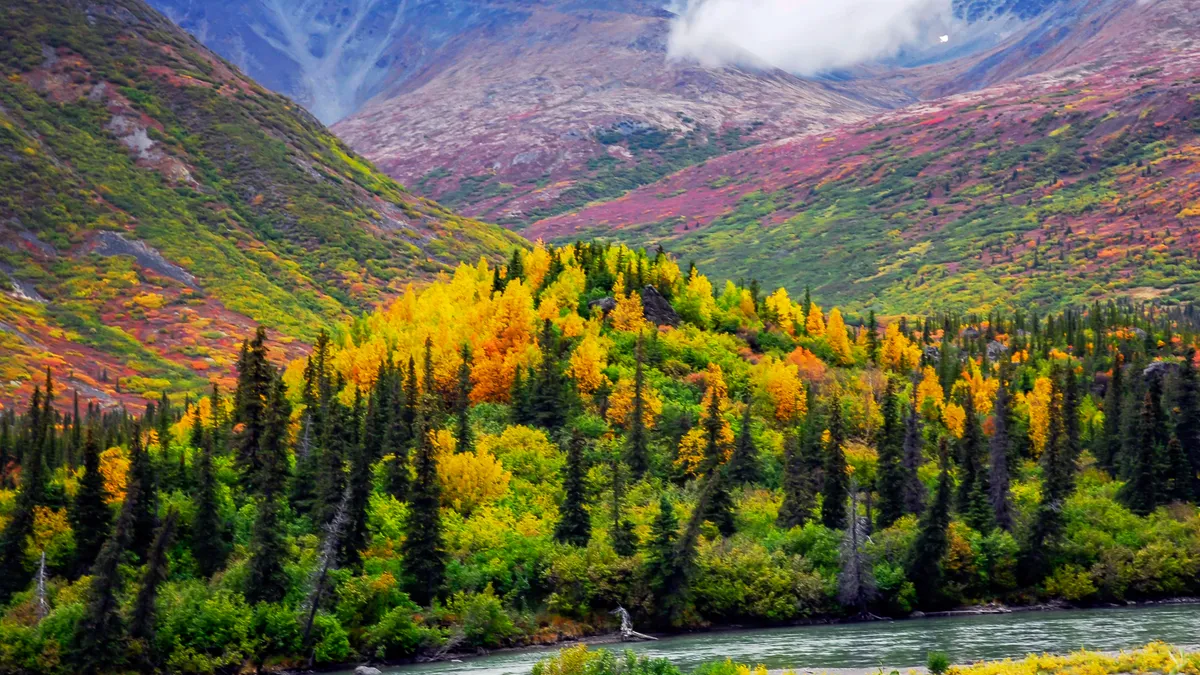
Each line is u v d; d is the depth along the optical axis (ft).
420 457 425.28
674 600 414.21
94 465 428.15
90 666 361.92
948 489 437.99
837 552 439.63
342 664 383.24
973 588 446.60
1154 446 503.61
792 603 422.00
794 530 456.04
